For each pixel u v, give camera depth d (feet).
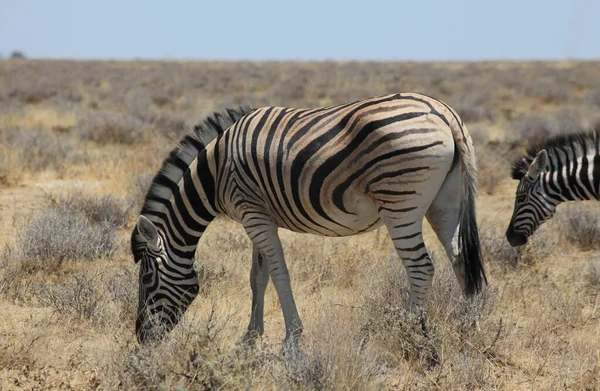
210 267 70.69
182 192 52.54
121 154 142.92
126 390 43.86
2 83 361.30
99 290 63.26
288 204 49.80
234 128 51.93
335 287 70.03
